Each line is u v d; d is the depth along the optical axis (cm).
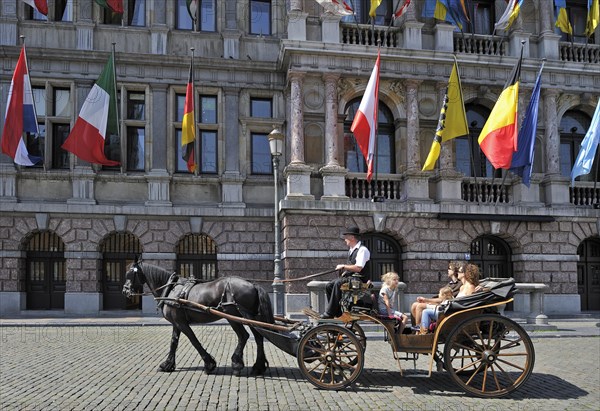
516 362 1166
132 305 2223
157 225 2194
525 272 2203
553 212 2236
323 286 1541
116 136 2230
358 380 945
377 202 2122
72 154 2172
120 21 2294
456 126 2070
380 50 2164
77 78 2211
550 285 2217
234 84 2303
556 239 2239
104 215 2161
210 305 1002
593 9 2305
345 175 2144
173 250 2197
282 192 2278
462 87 2303
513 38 2336
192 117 2105
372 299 912
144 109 2270
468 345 898
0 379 944
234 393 843
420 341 888
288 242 2055
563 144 2461
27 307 2164
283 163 2300
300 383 919
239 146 2295
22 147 2017
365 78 2216
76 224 2145
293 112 2134
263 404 780
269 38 2356
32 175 2150
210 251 2272
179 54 2292
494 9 2430
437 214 2141
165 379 945
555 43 2369
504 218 2181
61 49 2175
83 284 2128
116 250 2228
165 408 759
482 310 896
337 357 888
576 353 1284
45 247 2194
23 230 2117
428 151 2262
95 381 927
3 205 2095
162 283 1064
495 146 1998
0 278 2094
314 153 2189
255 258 2234
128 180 2212
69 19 2250
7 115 2000
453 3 2183
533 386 916
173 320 1012
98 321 1905
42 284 2186
